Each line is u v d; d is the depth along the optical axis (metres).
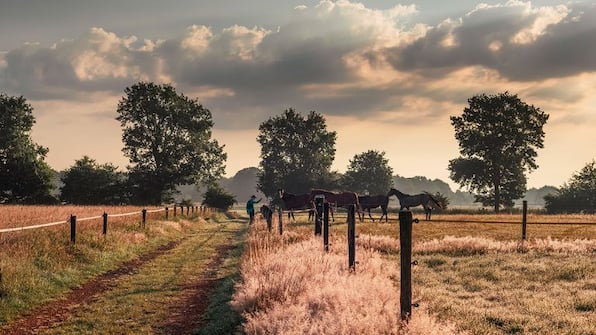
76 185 72.75
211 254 19.52
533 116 77.81
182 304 11.04
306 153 109.25
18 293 11.16
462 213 60.41
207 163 80.50
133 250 19.48
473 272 13.61
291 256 13.15
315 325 7.04
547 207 68.69
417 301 9.83
